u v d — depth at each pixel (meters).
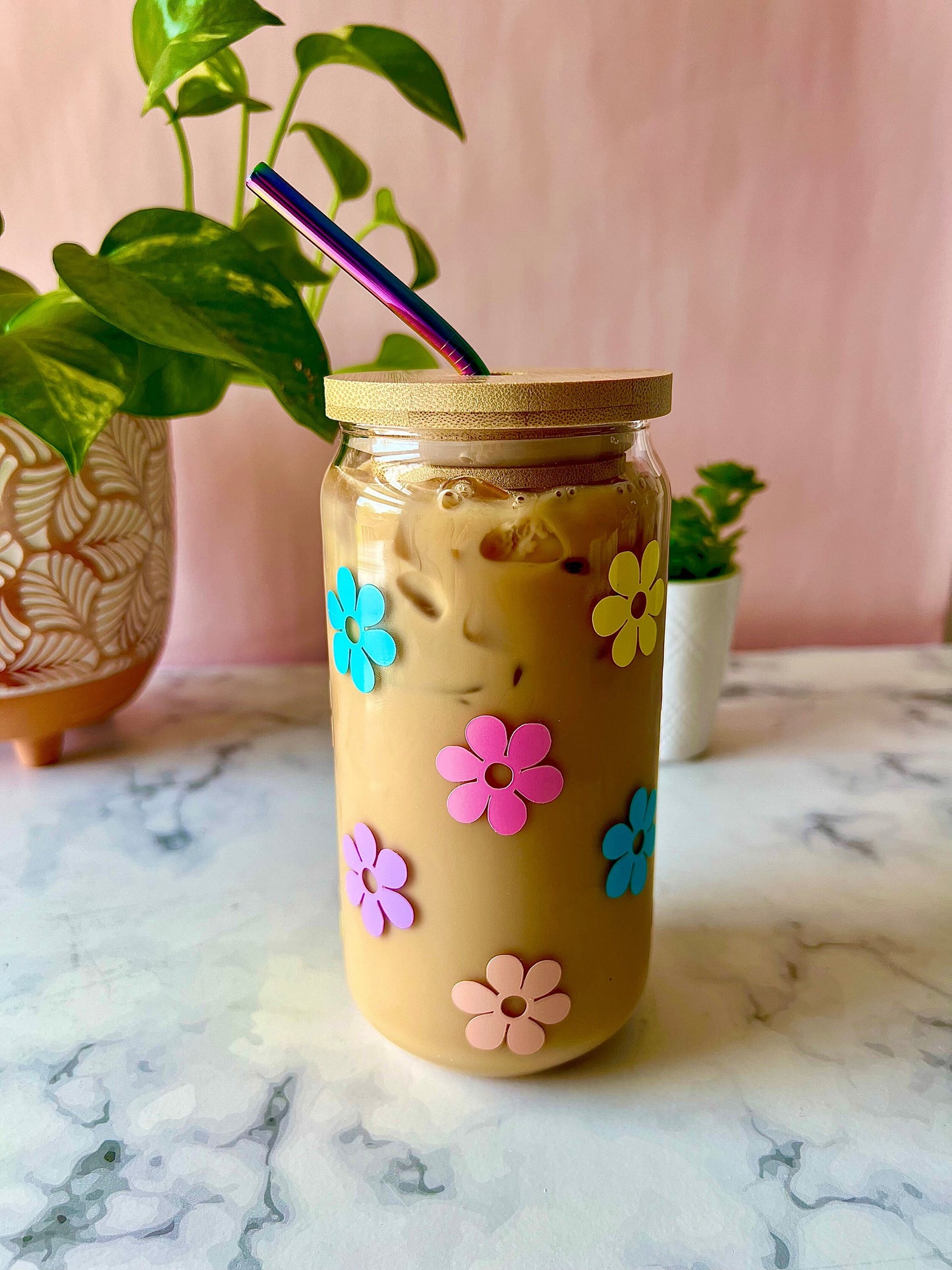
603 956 0.37
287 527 0.82
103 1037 0.41
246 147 0.61
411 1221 0.32
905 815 0.59
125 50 0.70
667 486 0.37
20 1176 0.34
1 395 0.41
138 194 0.73
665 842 0.56
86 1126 0.36
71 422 0.42
